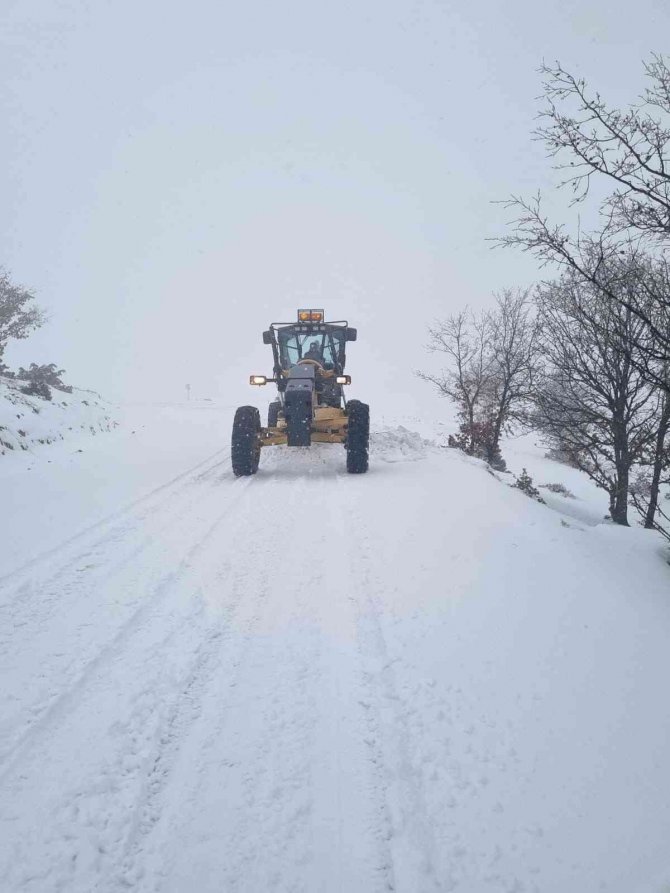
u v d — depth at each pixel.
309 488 7.89
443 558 4.97
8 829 2.25
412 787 2.50
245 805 2.41
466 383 14.02
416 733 2.83
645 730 2.83
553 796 2.42
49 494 7.20
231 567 4.96
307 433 8.84
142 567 4.94
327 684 3.25
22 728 2.83
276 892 2.04
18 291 16.27
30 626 3.86
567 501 12.83
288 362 11.03
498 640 3.66
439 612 4.05
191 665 3.43
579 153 3.69
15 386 12.58
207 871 2.12
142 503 7.08
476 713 2.97
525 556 4.97
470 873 2.08
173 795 2.47
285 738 2.82
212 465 10.06
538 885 2.02
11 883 2.02
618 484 8.72
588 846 2.16
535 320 8.71
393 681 3.26
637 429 8.69
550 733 2.81
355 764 2.65
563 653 3.51
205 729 2.88
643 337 6.80
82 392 17.86
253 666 3.43
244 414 8.90
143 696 3.11
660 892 1.91
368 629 3.87
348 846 2.22
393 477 8.53
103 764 2.61
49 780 2.50
